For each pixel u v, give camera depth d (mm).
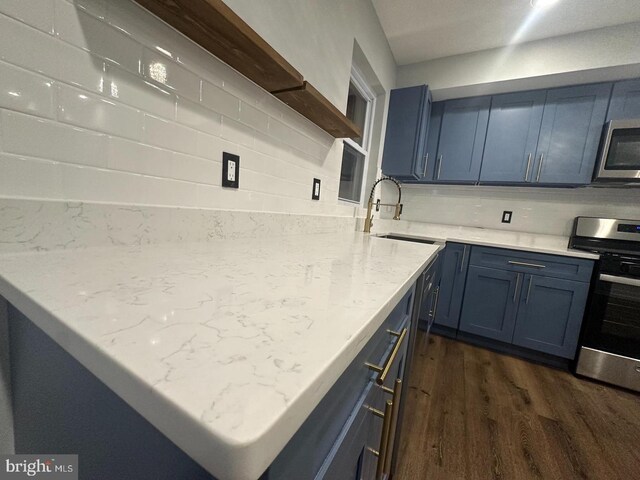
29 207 493
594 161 1995
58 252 533
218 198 914
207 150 855
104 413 313
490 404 1498
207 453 170
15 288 360
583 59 1901
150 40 671
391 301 446
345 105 1645
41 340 418
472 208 2658
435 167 2568
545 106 2137
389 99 2459
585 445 1244
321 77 1368
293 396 195
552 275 1964
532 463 1133
